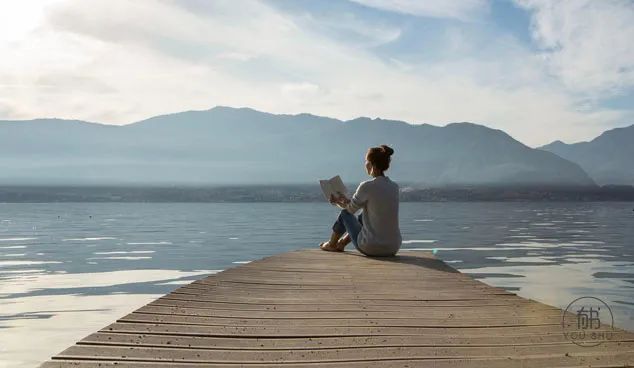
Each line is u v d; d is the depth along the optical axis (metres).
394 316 3.87
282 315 3.88
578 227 22.91
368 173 7.25
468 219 29.94
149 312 3.92
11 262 11.16
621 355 2.94
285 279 5.37
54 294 7.59
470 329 3.52
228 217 32.16
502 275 9.02
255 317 3.81
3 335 5.38
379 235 6.93
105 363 2.79
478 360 2.89
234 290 4.79
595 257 11.73
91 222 27.05
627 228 22.08
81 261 11.28
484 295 4.65
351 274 5.71
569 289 7.55
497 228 22.05
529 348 3.10
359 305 4.23
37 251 13.29
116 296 7.42
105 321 5.95
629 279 8.50
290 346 3.14
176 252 12.77
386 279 5.41
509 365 2.80
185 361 2.85
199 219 29.77
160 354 2.95
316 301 4.37
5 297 7.36
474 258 11.54
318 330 3.48
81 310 6.51
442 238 16.72
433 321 3.73
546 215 35.75
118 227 22.88
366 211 7.01
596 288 7.64
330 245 7.67
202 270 9.89
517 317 3.85
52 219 30.22
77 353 2.95
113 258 11.74
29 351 4.86
